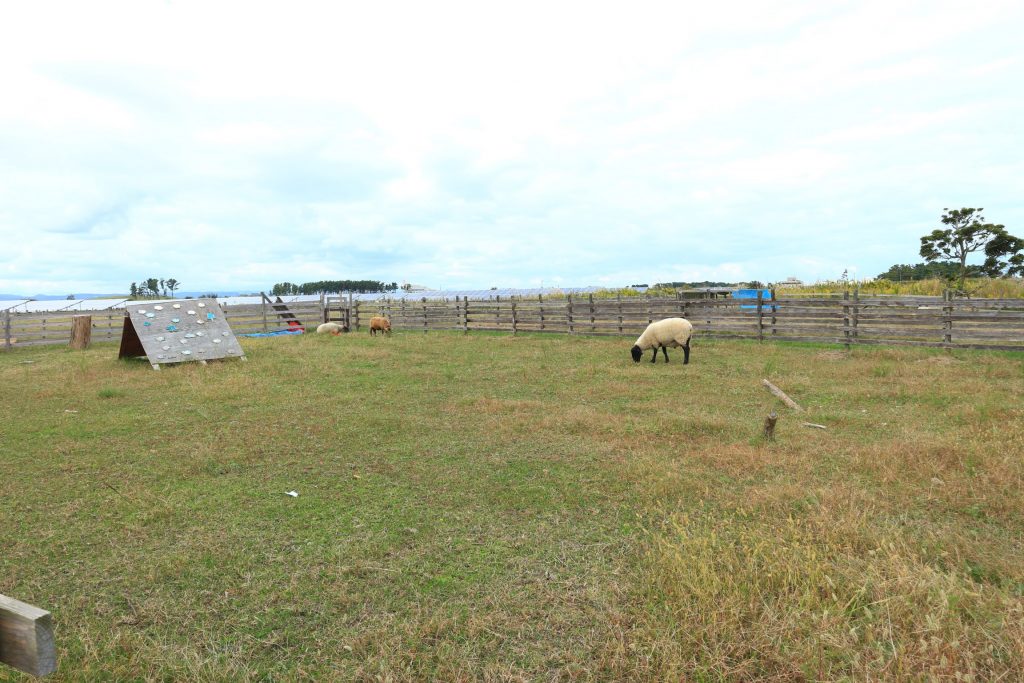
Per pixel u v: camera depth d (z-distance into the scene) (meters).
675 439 6.72
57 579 3.65
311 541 4.18
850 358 12.54
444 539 4.18
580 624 3.09
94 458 6.30
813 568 3.36
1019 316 12.25
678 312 17.58
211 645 2.95
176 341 13.98
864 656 2.64
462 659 2.80
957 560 3.61
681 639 2.86
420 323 23.70
